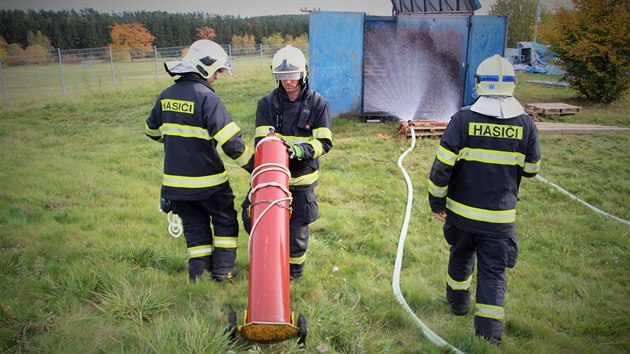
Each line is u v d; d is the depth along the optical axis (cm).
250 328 253
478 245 318
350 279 394
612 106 1484
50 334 285
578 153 895
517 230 533
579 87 1540
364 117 1154
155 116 367
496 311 302
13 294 330
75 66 3928
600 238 512
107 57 3462
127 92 1723
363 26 1109
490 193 305
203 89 346
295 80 341
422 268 436
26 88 2311
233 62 2964
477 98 315
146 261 410
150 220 534
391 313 338
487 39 1120
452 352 294
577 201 629
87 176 711
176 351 265
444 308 364
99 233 475
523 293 391
